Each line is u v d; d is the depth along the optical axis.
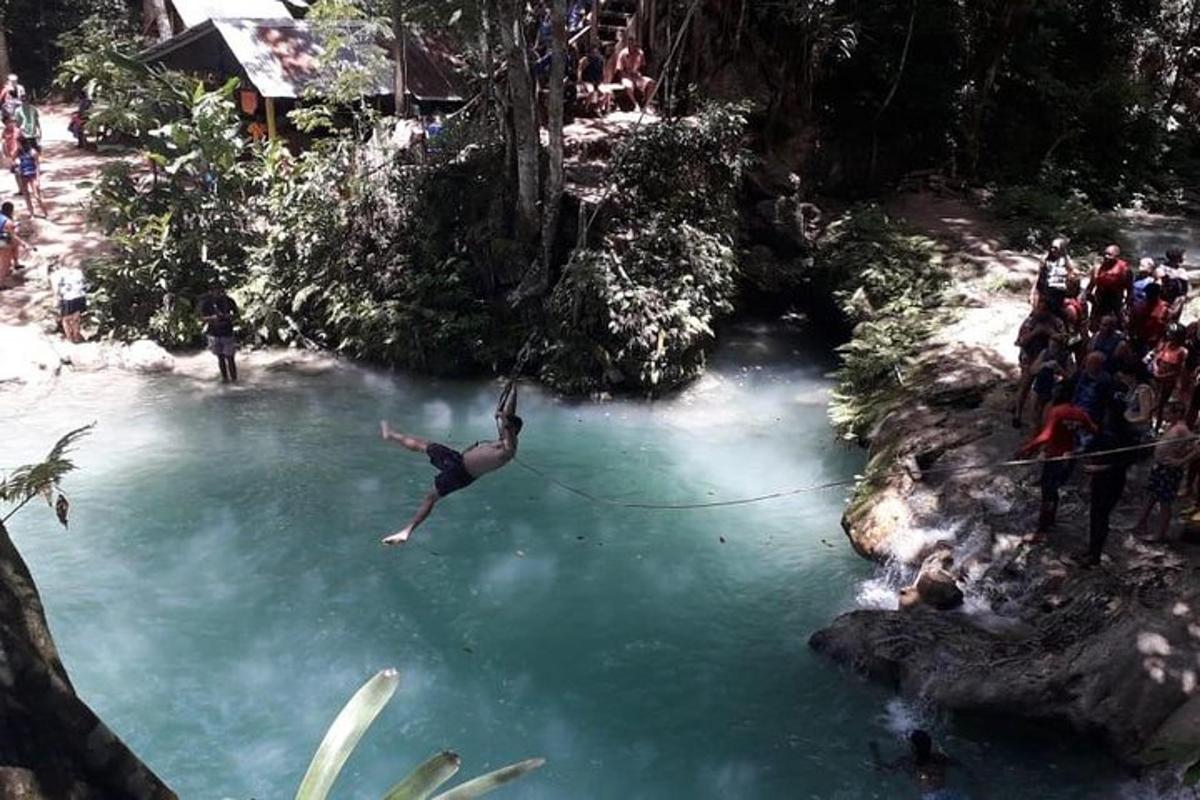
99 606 10.95
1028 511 11.48
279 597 11.27
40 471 6.54
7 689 3.73
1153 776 8.38
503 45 16.00
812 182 23.12
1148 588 9.80
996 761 8.86
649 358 16.64
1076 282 13.62
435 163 18.42
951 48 24.83
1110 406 10.02
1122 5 31.41
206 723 9.28
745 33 21.77
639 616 11.15
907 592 10.94
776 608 11.30
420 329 17.58
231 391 16.89
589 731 9.35
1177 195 27.75
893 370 15.67
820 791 8.61
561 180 16.94
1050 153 26.59
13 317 18.25
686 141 18.27
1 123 23.81
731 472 14.58
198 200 19.28
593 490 13.93
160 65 21.50
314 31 22.58
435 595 11.43
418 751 9.05
